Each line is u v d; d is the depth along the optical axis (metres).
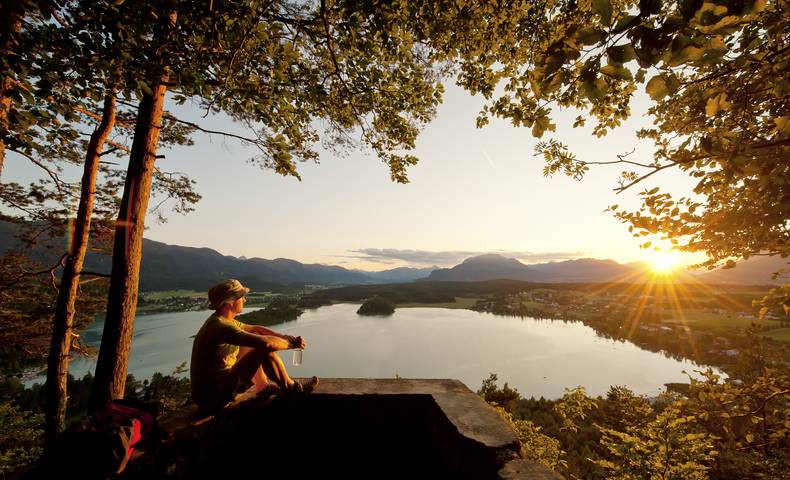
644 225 4.18
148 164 5.45
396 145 5.96
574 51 1.60
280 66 4.05
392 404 2.84
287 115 4.69
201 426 2.38
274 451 2.71
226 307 2.85
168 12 3.12
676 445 4.88
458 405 2.56
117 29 2.74
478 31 4.43
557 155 5.08
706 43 1.44
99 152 7.18
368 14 3.48
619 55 1.50
